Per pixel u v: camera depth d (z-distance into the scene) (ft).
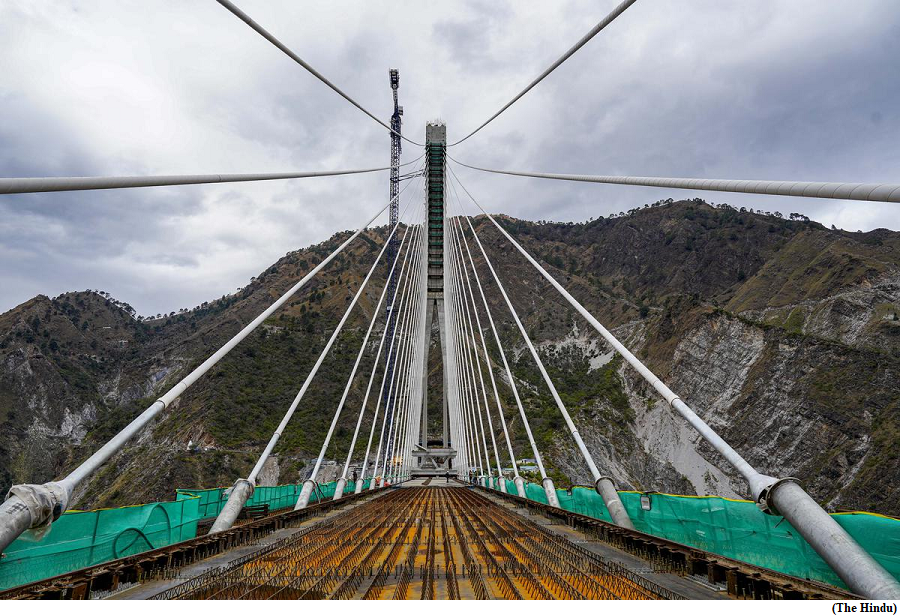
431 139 191.31
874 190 17.35
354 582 24.53
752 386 300.40
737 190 24.02
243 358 332.19
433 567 27.68
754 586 21.39
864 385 257.96
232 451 245.24
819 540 20.58
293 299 476.13
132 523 29.78
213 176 34.40
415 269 196.24
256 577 25.27
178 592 22.65
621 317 491.72
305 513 55.11
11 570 21.94
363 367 346.95
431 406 384.68
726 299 476.54
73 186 22.52
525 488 74.13
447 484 168.55
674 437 306.35
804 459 249.96
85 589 21.90
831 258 411.75
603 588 22.94
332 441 267.80
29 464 341.82
